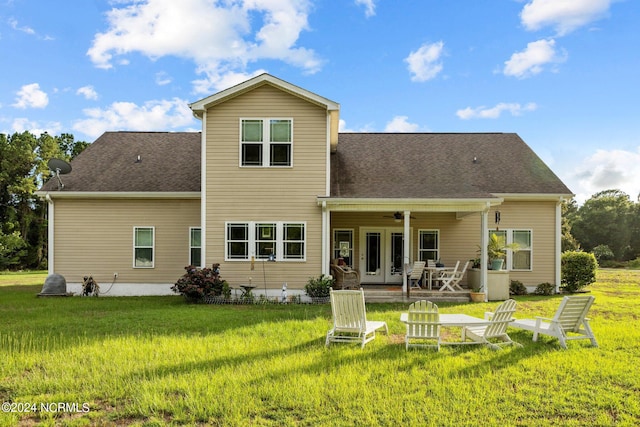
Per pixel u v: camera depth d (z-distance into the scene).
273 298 14.55
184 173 17.70
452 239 17.38
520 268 17.05
